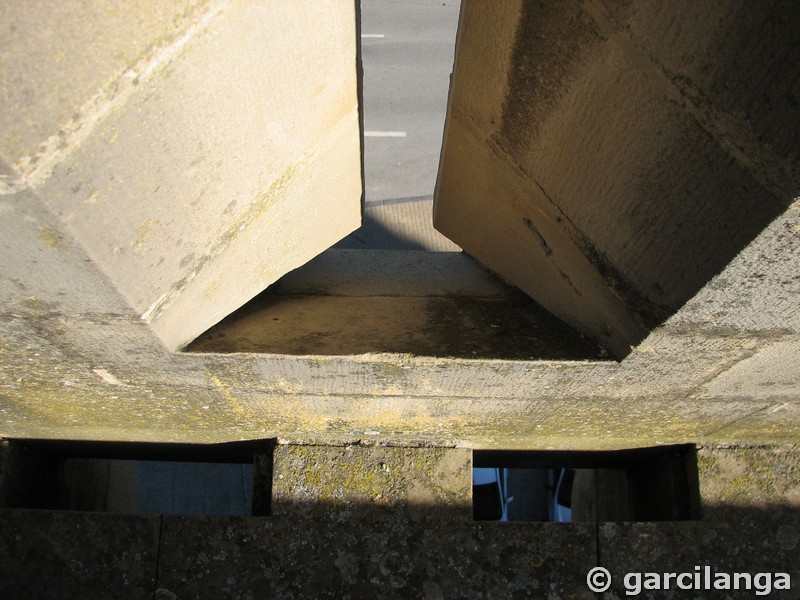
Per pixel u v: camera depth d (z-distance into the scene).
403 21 5.88
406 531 1.77
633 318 1.24
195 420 1.71
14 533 1.73
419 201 3.53
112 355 1.30
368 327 1.47
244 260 1.22
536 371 1.41
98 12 0.75
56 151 0.80
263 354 1.34
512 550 1.76
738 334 1.22
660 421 1.71
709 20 0.82
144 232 0.98
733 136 0.88
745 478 1.84
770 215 0.91
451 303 1.61
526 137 1.21
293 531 1.77
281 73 1.00
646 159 1.01
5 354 1.28
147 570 1.73
